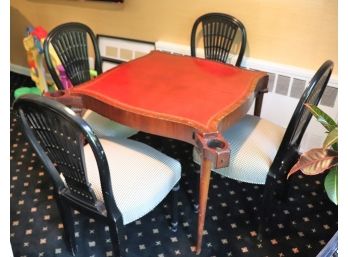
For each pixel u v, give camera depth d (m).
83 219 1.80
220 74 1.78
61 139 1.13
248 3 2.12
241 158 1.53
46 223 1.78
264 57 2.23
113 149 1.53
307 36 2.03
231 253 1.62
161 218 1.82
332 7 1.89
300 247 1.66
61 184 1.39
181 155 2.33
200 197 1.45
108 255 1.61
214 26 2.19
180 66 1.88
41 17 3.06
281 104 2.26
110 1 2.60
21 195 1.97
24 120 1.19
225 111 1.40
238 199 1.96
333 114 2.08
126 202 1.29
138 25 2.61
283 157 1.49
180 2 2.35
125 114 1.43
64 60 1.96
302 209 1.89
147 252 1.62
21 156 2.30
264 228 1.68
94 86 1.62
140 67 1.85
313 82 1.27
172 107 1.43
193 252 1.63
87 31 2.06
